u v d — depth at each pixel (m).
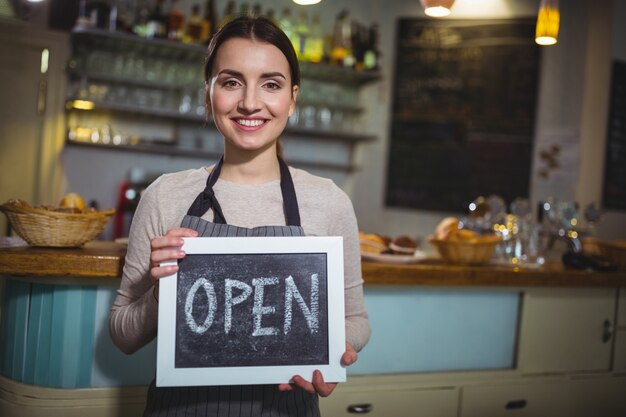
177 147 4.21
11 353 1.83
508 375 2.27
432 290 2.19
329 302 1.21
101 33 3.77
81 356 1.80
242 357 1.18
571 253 2.53
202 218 1.26
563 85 4.24
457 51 4.55
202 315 1.18
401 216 4.74
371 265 2.01
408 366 2.17
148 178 4.24
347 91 4.80
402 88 4.73
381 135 4.80
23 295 1.80
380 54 4.63
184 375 1.15
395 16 4.75
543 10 2.36
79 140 3.99
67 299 1.78
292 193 1.29
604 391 2.42
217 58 1.25
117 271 1.74
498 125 4.43
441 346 2.21
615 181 4.23
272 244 1.21
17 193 3.97
